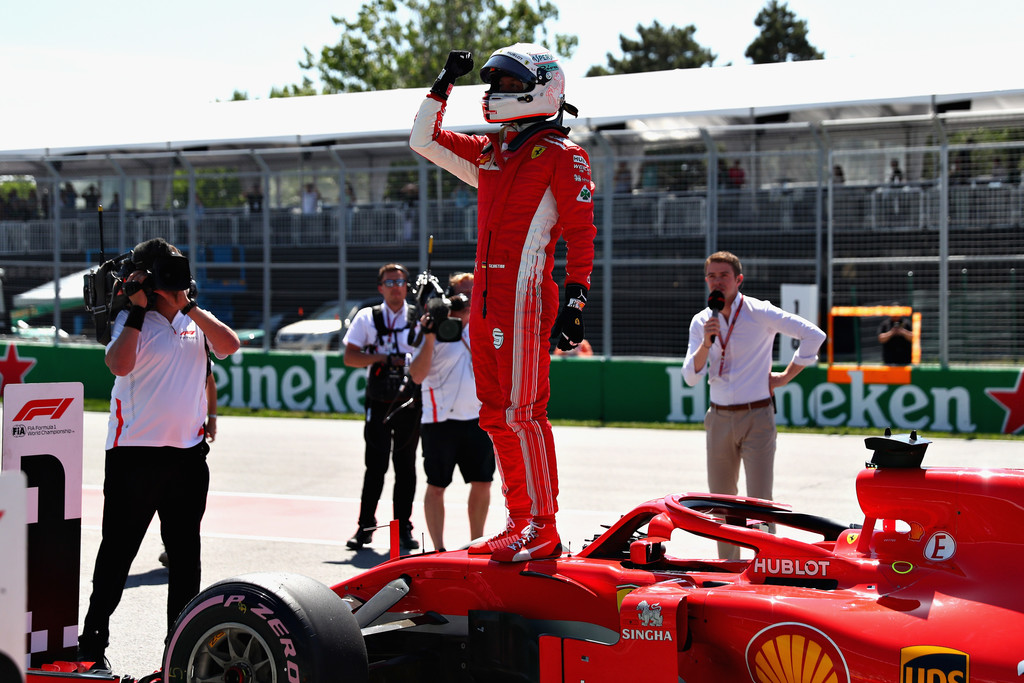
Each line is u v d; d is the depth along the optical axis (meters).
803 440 13.15
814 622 3.17
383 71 41.59
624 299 15.61
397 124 17.67
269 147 18.00
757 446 5.78
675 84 17.23
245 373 17.30
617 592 3.62
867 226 15.09
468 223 16.00
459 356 6.61
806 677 3.16
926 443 3.37
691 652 3.43
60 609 4.33
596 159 15.09
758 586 3.46
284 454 12.44
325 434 14.34
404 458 7.40
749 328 5.75
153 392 4.62
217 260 17.70
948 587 3.16
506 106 3.91
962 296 14.38
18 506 2.51
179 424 4.67
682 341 15.36
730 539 3.64
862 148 15.73
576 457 11.95
